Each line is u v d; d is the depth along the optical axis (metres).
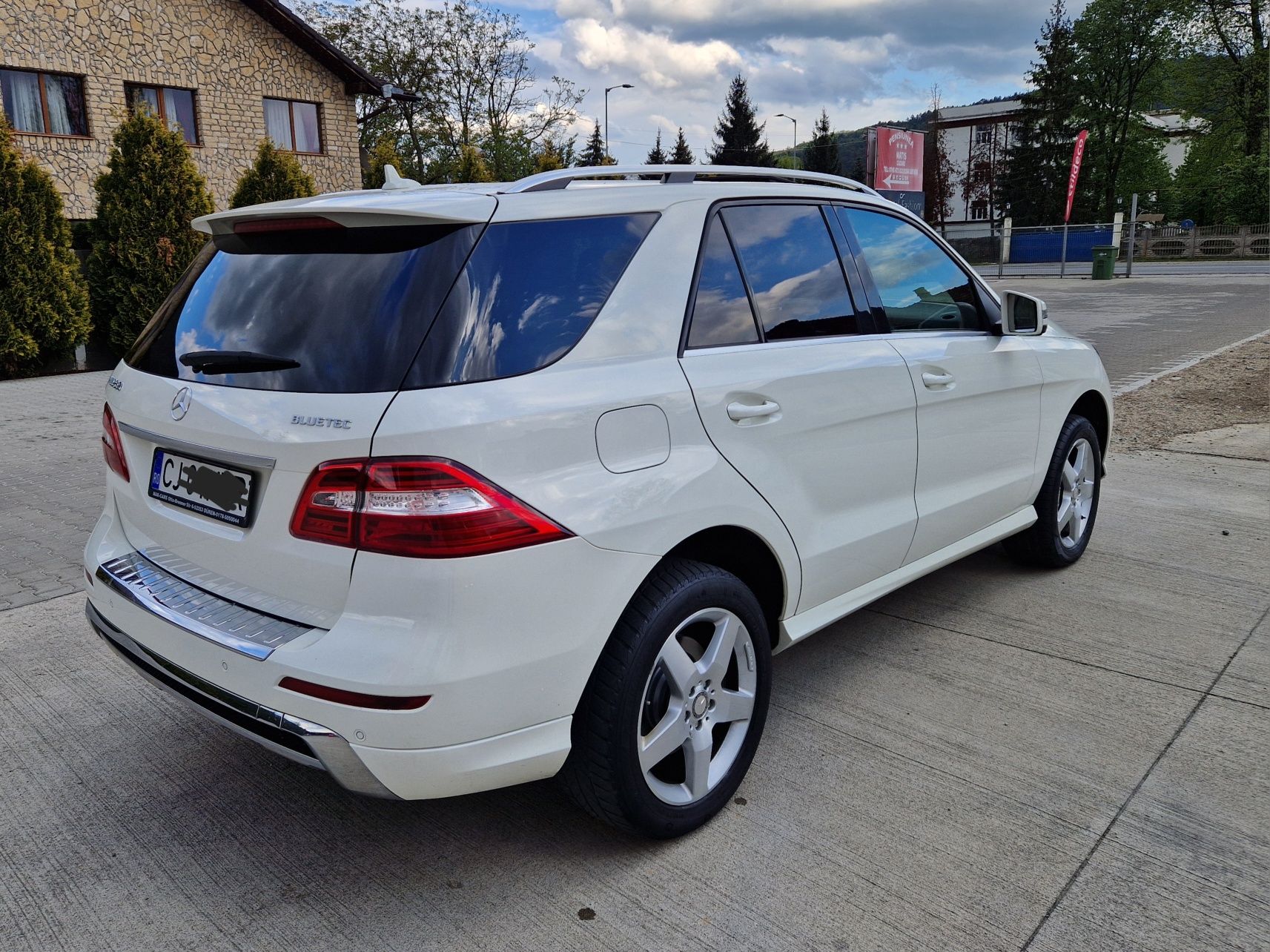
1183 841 2.54
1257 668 3.55
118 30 19.69
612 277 2.40
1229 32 48.28
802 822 2.66
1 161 12.83
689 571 2.44
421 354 2.05
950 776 2.87
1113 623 4.01
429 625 1.98
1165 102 54.25
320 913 2.34
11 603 4.43
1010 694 3.39
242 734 2.23
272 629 2.16
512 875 2.47
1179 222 56.00
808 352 2.88
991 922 2.25
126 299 14.62
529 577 2.06
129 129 14.53
